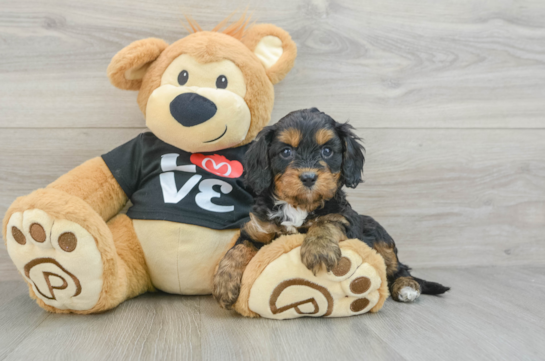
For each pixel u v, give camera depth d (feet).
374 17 3.04
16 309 2.35
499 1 3.14
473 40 3.15
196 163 2.57
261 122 2.61
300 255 2.12
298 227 2.33
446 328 2.13
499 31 3.17
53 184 2.46
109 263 2.21
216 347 1.91
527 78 3.22
